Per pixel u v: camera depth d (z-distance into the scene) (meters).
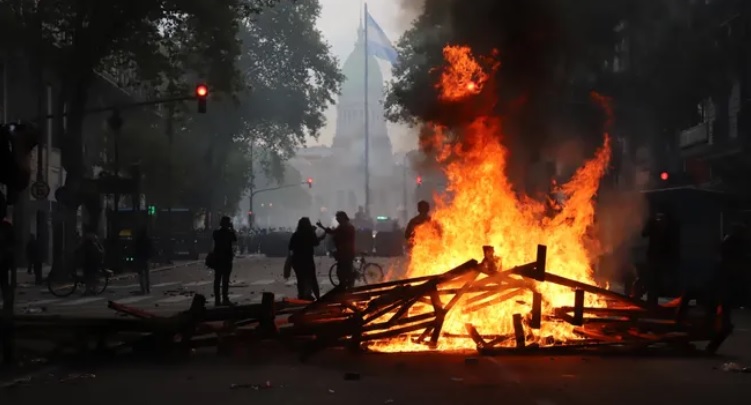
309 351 12.85
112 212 45.00
